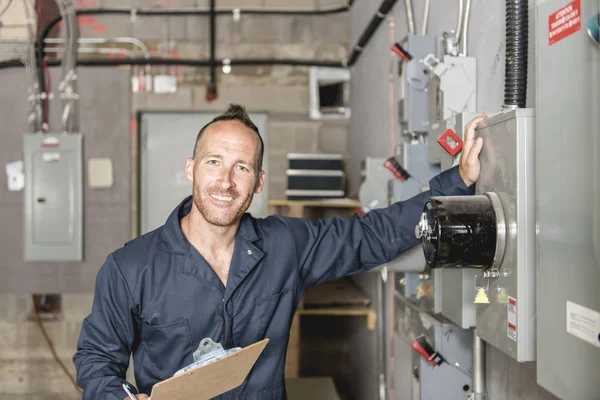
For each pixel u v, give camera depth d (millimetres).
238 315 1360
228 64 3549
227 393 1353
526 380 1198
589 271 764
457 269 1279
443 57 1529
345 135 3686
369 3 2869
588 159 763
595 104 746
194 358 1260
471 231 1033
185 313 1323
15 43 3459
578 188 788
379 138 2707
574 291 801
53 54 3516
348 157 3688
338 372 3686
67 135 3441
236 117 1351
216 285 1340
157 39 3576
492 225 1039
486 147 1136
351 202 3053
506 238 1025
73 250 3449
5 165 3480
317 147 3672
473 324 1245
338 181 3303
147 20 3568
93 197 3514
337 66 3627
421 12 1972
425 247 1125
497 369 1365
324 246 1472
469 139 1196
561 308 837
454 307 1302
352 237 1465
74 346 3506
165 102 3566
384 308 2604
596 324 749
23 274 3492
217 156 1285
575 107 793
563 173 828
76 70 3512
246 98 3617
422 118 1769
